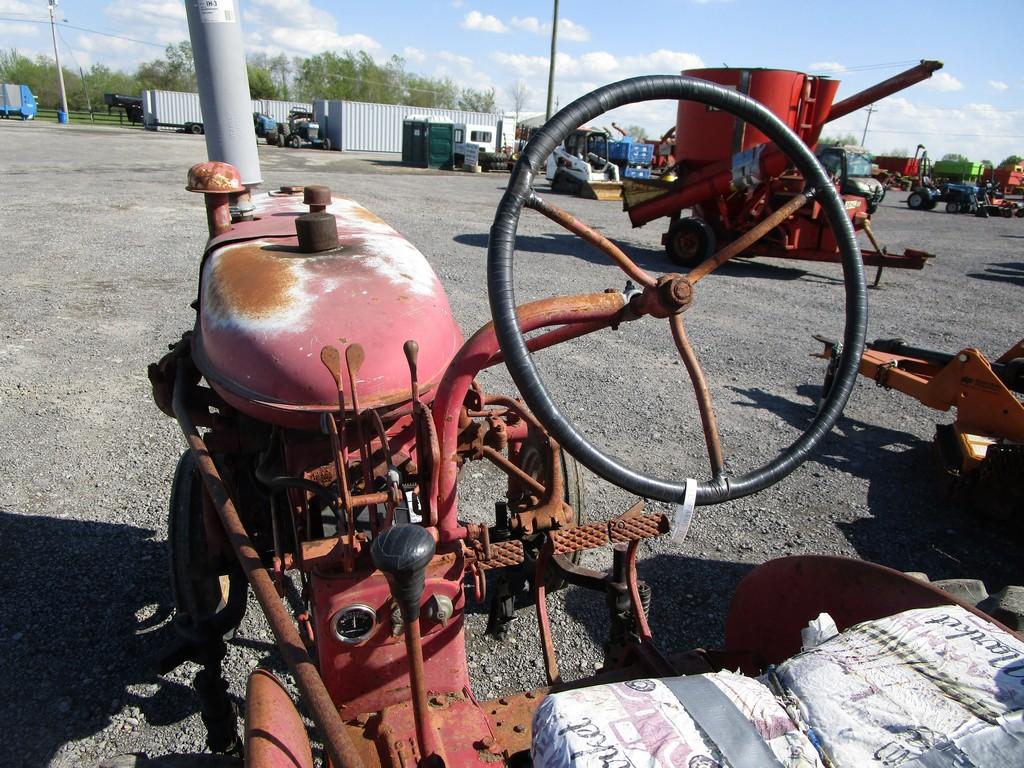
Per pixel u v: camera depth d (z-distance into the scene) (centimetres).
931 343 750
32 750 241
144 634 293
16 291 759
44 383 532
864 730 129
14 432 456
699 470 450
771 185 1058
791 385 612
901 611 177
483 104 8750
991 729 125
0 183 1546
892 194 3334
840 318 853
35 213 1217
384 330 207
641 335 732
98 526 362
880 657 146
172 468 420
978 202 2498
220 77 490
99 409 494
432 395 208
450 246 1126
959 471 420
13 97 5031
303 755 136
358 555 178
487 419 255
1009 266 1318
